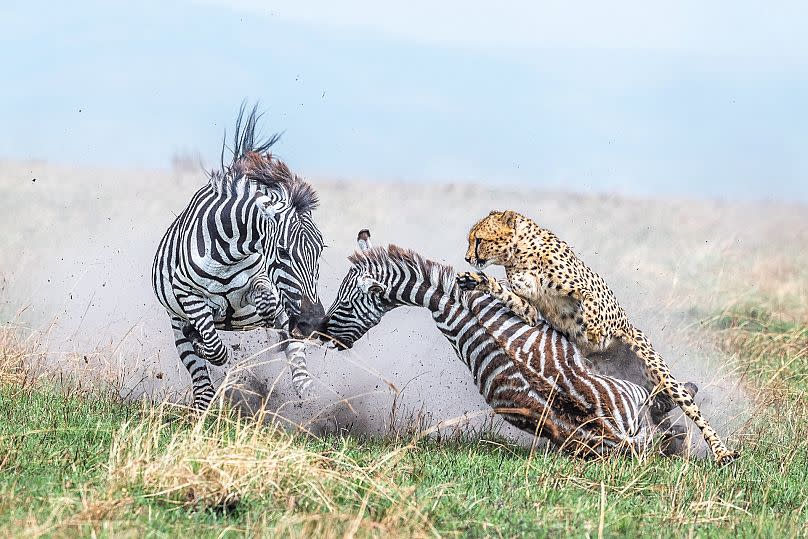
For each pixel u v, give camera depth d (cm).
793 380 2958
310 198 2745
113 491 1659
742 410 2666
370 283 2395
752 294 4244
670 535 1720
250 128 2973
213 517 1630
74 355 2788
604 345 2384
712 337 3425
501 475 2012
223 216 2519
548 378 2253
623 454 2203
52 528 1502
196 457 1761
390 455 1898
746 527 1783
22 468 1827
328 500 1695
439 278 2358
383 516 1678
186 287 2577
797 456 2323
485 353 2311
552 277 2345
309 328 2567
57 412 2267
